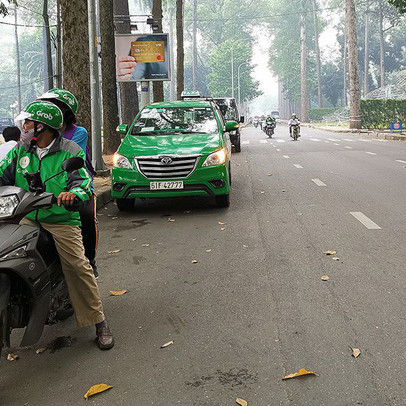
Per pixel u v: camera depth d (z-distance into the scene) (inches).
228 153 438.9
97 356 157.5
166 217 358.0
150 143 373.1
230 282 217.5
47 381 144.5
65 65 503.5
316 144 1083.9
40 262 139.2
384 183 481.4
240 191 458.6
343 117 2738.7
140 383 140.4
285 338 162.4
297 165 663.1
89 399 134.0
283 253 257.0
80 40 494.9
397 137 1251.8
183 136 382.9
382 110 1818.4
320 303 189.8
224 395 132.2
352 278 215.8
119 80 839.1
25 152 151.3
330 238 282.7
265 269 232.5
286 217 340.8
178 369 146.7
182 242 287.6
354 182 493.7
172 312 188.5
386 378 136.7
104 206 412.8
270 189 465.1
